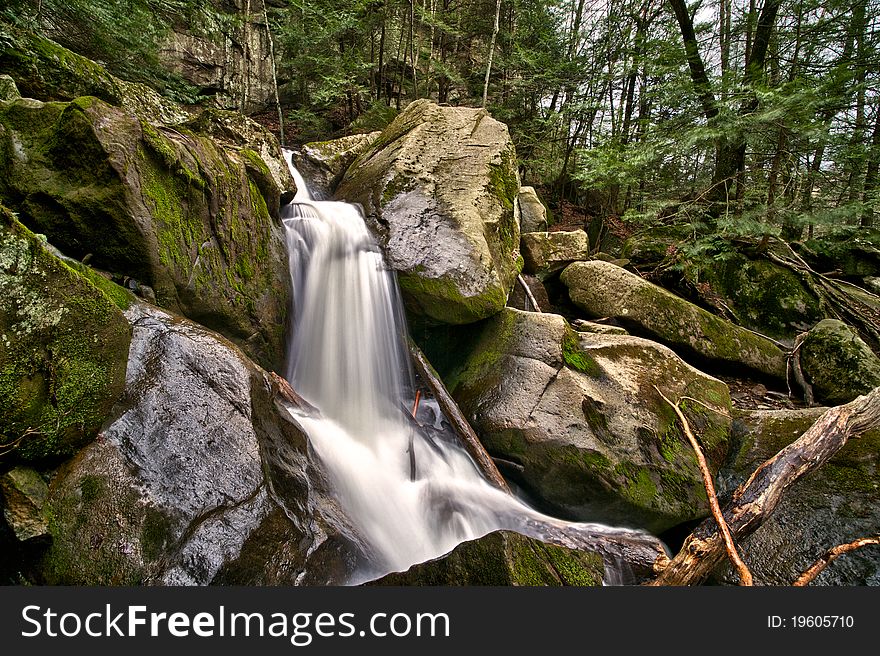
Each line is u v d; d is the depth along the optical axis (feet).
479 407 13.88
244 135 18.28
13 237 6.16
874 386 17.22
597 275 20.89
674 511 12.14
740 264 25.79
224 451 7.50
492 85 39.60
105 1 19.58
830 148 21.56
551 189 42.16
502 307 15.39
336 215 16.63
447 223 15.89
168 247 10.13
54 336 6.39
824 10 25.36
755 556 11.06
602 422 12.89
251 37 41.68
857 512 11.40
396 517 10.96
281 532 7.55
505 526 11.37
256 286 12.67
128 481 6.61
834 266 30.50
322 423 12.04
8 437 5.79
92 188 9.30
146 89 17.67
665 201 25.11
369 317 14.94
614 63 34.58
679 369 14.99
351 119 38.78
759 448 13.44
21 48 13.20
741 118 19.51
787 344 23.47
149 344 8.05
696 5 31.96
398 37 42.22
